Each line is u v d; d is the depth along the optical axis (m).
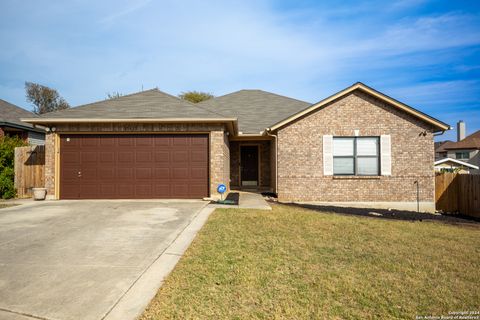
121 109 11.30
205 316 2.97
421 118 11.65
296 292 3.53
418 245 5.69
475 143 34.72
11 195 11.77
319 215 8.59
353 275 4.08
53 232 6.09
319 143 11.95
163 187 10.79
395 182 11.74
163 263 4.37
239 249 5.08
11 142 12.71
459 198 11.27
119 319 2.88
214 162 10.73
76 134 10.82
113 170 10.79
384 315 3.06
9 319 2.87
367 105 11.91
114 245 5.22
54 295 3.35
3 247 5.10
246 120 15.99
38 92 45.66
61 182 10.78
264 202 10.38
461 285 3.82
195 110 11.19
